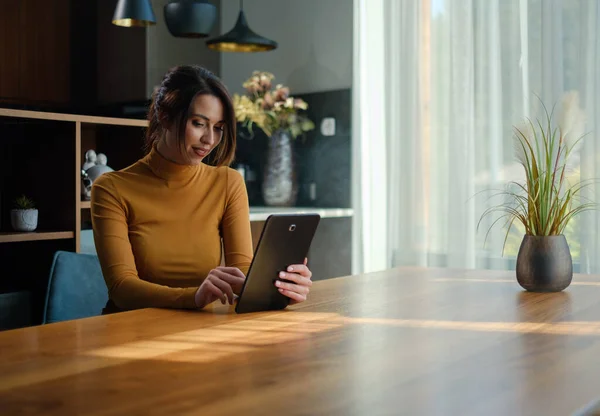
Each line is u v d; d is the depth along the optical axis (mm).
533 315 1724
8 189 3531
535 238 2072
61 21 4402
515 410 1018
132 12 3482
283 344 1412
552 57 3516
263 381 1146
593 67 3410
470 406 1033
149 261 2064
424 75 4012
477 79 3795
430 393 1092
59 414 979
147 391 1086
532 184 2113
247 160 4906
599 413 1077
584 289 2125
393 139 4160
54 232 3256
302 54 4703
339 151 4516
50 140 3396
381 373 1203
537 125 3559
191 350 1358
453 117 3873
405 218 4094
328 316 1709
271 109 4445
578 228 3463
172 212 2109
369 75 4332
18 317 3252
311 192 4648
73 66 4484
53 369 1216
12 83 4184
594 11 3396
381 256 4336
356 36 4391
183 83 2023
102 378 1159
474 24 3795
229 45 4137
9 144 3527
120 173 2119
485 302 1904
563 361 1292
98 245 2014
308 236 1830
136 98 4445
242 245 2195
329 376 1181
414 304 1872
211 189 2182
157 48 4492
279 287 1771
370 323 1626
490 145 3770
